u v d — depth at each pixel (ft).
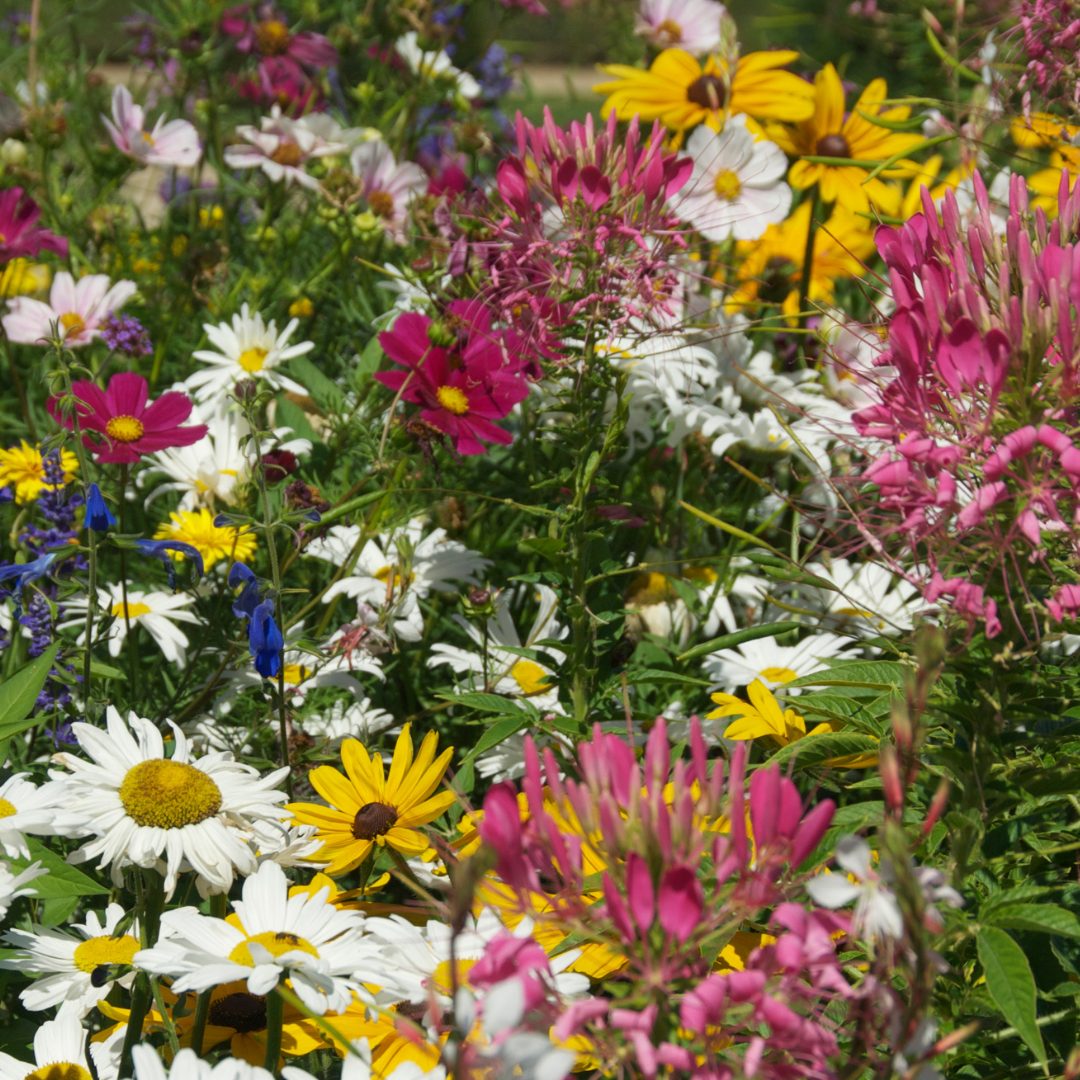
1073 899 3.95
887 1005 2.58
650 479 8.84
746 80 9.52
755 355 8.61
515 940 2.68
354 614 7.97
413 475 7.89
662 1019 2.64
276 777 4.86
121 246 11.61
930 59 11.80
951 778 3.80
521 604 8.38
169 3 12.66
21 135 11.28
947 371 3.31
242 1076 3.29
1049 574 3.49
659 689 7.14
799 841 2.63
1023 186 3.62
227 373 8.29
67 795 4.48
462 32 13.51
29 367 10.78
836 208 10.30
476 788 6.69
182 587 6.59
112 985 4.59
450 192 7.99
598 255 5.32
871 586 6.91
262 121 11.43
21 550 7.36
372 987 4.11
